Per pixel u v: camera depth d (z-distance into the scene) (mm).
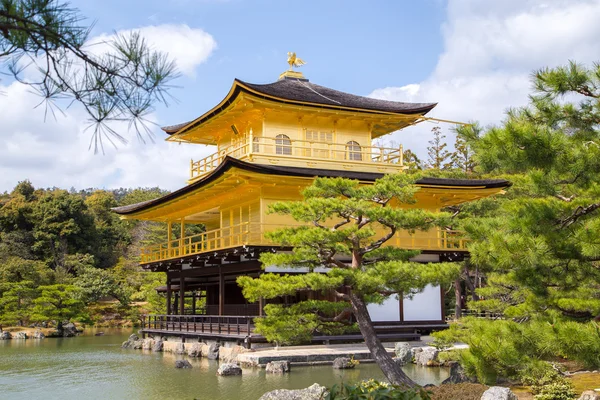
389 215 18641
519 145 10797
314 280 18094
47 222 80125
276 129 35375
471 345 12219
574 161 10734
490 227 13281
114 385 23406
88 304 62594
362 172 35625
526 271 12172
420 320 33031
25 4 5145
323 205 18594
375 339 18922
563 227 11852
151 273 69000
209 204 38281
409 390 7301
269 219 31922
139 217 44594
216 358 30891
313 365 26359
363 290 18594
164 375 25531
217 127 38812
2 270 57469
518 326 11938
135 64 5453
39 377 26078
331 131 36781
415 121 37844
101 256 85125
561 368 19625
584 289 14180
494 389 15359
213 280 40781
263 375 24016
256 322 19938
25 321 55406
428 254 34250
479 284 50438
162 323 41188
